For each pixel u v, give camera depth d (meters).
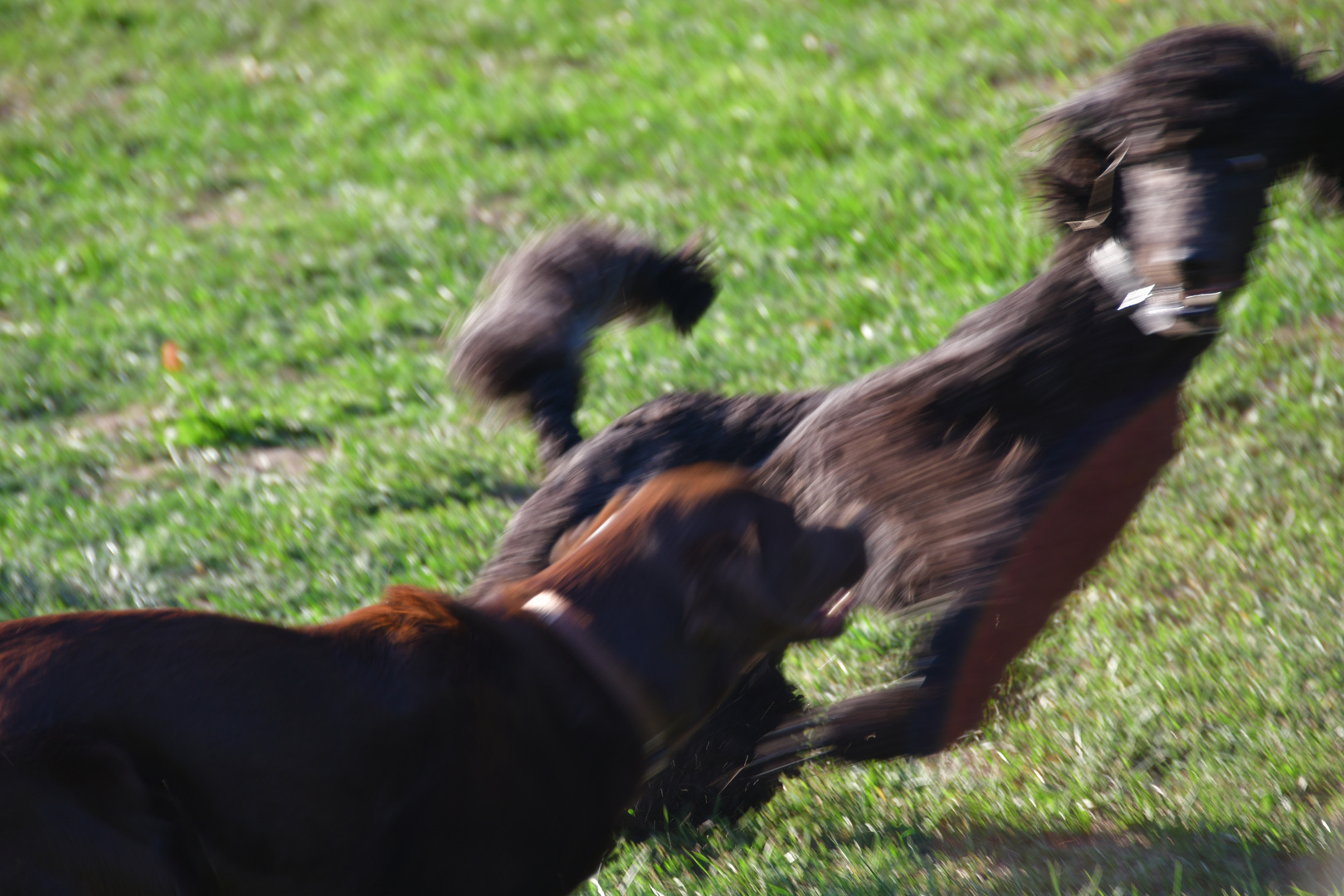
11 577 6.94
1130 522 5.51
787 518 4.09
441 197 11.68
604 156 11.98
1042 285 4.70
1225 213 4.29
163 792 3.30
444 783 3.59
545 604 3.98
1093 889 4.18
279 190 12.36
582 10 15.80
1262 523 6.48
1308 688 5.27
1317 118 4.55
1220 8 12.01
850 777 5.35
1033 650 5.70
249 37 16.48
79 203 12.49
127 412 9.07
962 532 4.42
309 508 7.45
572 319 5.71
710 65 13.63
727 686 4.13
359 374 9.03
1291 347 7.77
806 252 9.78
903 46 13.09
